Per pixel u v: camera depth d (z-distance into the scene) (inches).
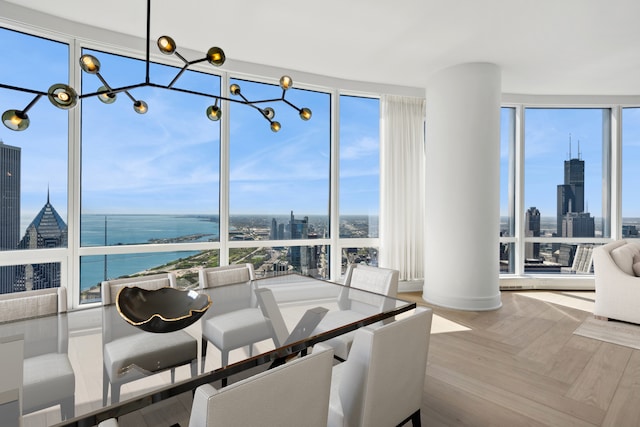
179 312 76.6
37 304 78.7
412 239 196.5
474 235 163.9
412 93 197.2
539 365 106.7
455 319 150.5
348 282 115.3
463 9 119.1
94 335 68.3
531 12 120.4
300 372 43.7
